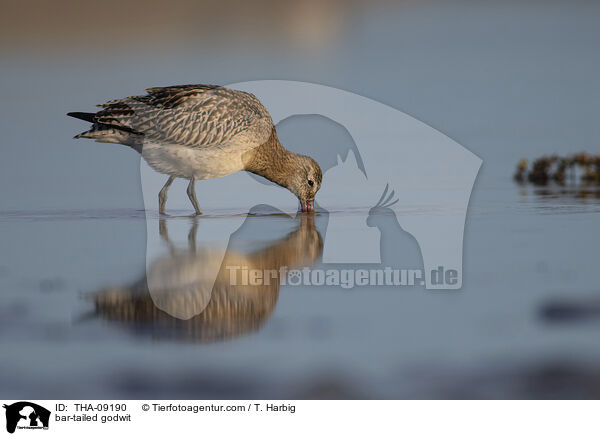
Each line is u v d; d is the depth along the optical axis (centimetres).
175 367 629
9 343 679
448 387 577
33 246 1073
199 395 578
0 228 1200
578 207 1279
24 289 851
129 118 1328
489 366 609
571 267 891
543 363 609
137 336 696
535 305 753
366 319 734
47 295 827
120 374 612
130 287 857
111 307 781
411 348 654
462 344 657
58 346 671
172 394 580
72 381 602
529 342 655
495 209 1274
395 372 606
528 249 984
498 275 869
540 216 1207
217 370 618
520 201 1343
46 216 1295
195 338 691
